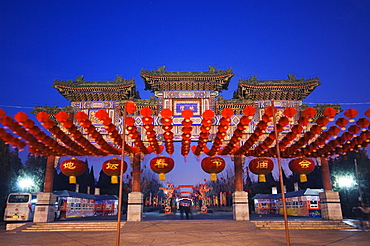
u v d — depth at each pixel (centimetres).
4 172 3183
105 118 1209
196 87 2006
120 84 1986
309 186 4494
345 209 3131
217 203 6481
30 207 2686
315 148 1579
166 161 1773
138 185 1933
